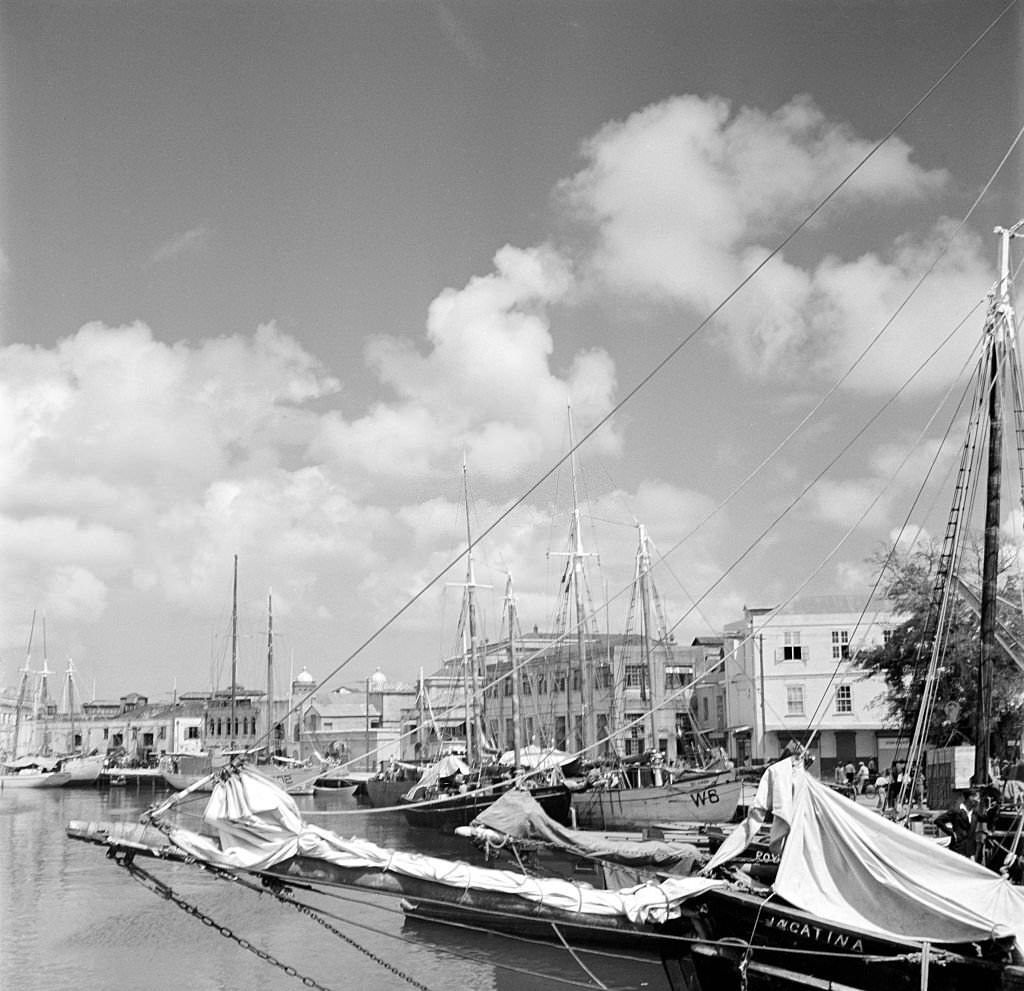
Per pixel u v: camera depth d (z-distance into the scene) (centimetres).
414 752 14638
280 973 3250
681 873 2102
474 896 1788
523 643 11575
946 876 1855
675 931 1914
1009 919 1805
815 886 1881
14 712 18112
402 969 3206
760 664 9244
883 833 1895
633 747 10362
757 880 2128
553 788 6538
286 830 1769
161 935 3850
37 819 9538
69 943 3741
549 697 10975
